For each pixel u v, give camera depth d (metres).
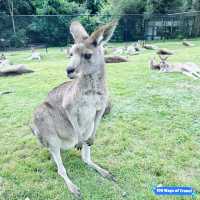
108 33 0.87
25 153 1.15
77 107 0.89
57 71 2.82
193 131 1.32
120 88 2.04
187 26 7.82
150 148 1.17
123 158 1.10
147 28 7.89
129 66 2.96
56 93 0.97
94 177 0.99
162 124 1.39
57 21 7.54
